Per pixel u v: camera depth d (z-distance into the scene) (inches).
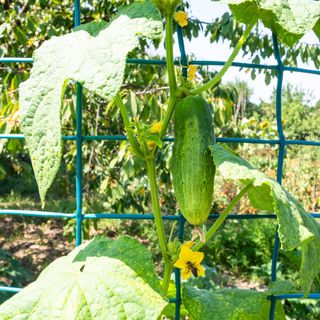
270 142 62.4
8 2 187.5
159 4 52.4
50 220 387.5
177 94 56.3
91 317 46.1
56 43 48.7
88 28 55.1
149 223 322.7
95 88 42.5
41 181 44.6
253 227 299.1
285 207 48.3
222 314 58.7
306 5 54.3
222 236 290.4
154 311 47.2
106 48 44.8
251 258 286.7
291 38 62.5
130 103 131.9
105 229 339.0
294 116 671.1
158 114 139.0
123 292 47.9
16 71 152.7
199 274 53.7
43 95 46.1
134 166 153.7
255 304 59.6
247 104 856.9
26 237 340.5
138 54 166.2
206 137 53.2
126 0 182.2
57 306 46.6
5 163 229.9
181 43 60.3
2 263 195.5
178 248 56.7
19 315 46.1
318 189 352.2
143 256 51.0
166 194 217.6
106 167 183.6
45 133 45.1
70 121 164.4
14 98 145.7
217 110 155.5
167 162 157.0
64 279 49.0
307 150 400.8
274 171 352.2
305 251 52.0
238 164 49.6
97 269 50.0
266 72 204.4
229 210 57.7
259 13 60.8
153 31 46.5
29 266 280.1
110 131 200.8
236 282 262.7
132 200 211.8
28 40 191.3
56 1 203.2
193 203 51.7
